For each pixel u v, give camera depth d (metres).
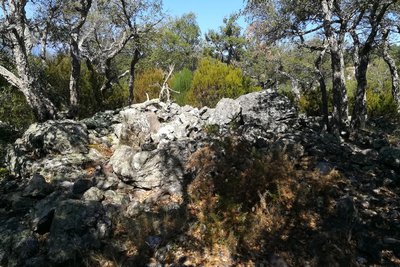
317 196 5.53
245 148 6.19
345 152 7.48
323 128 9.63
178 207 5.36
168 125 7.97
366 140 9.07
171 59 34.97
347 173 6.52
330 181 5.86
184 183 5.91
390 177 6.47
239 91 13.63
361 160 7.08
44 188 5.77
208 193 5.56
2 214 5.43
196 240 4.77
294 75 28.92
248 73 34.53
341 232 4.78
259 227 4.91
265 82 33.56
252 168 5.63
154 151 6.33
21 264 4.39
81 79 13.07
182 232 4.89
